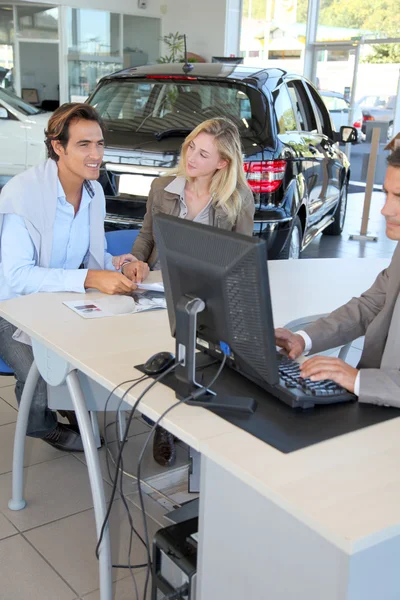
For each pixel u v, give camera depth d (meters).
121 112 4.45
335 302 2.34
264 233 4.21
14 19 11.03
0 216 2.38
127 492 2.57
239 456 1.24
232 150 2.77
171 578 1.63
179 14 12.30
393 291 1.79
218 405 1.43
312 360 1.56
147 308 2.15
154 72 4.54
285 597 1.28
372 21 10.66
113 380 1.57
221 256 1.34
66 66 11.46
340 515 1.06
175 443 2.98
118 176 4.18
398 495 1.13
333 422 1.40
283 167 4.25
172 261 1.48
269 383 1.44
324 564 1.19
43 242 2.44
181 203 2.89
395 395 1.47
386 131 10.85
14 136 7.76
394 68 10.48
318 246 6.73
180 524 1.69
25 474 2.69
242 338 1.40
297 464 1.22
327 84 11.52
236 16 11.88
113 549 2.25
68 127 2.35
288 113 4.65
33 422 2.53
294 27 11.55
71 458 2.82
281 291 2.46
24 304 2.16
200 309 1.44
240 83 4.32
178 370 1.49
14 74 11.27
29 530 2.34
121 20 11.95
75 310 2.10
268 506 1.28
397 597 1.24
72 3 11.24
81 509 2.48
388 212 1.61
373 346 1.83
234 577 1.40
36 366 2.18
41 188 2.41
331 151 5.59
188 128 4.16
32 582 2.08
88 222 2.61
